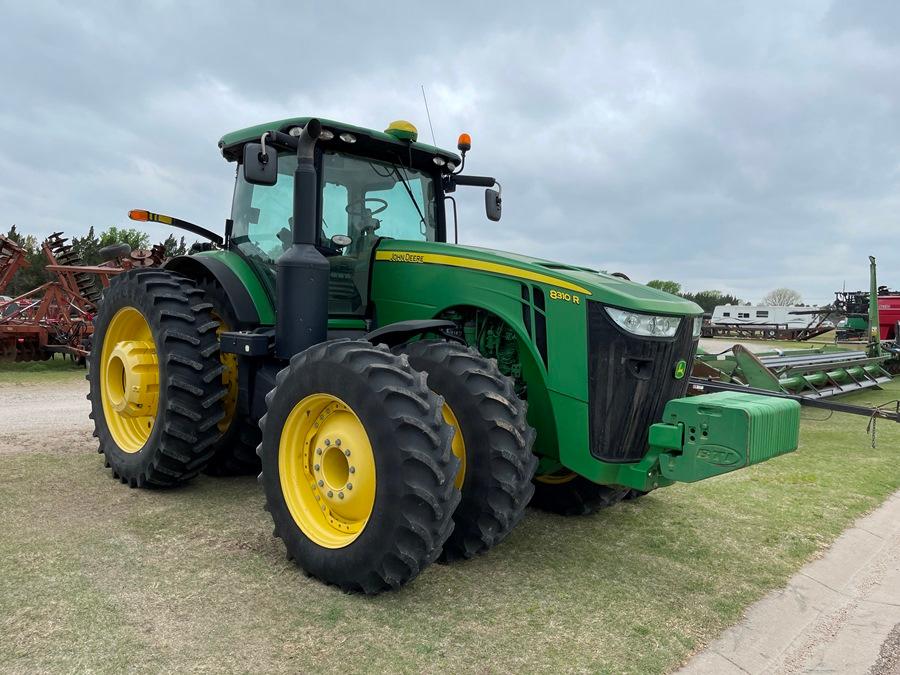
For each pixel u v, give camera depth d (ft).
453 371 10.80
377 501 9.35
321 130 12.32
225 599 9.32
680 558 11.86
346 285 13.85
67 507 13.04
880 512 15.05
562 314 11.19
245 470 15.88
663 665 8.21
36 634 8.12
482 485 10.44
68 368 38.68
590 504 13.87
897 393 35.83
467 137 15.11
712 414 9.93
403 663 7.88
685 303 11.82
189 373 13.87
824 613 10.13
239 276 14.66
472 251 12.50
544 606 9.64
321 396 10.21
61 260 39.40
